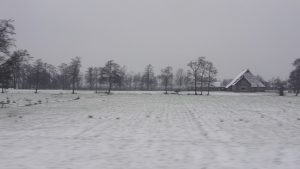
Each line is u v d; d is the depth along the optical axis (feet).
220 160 34.78
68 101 147.95
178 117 78.95
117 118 75.25
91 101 150.41
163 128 58.75
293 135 51.26
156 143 43.93
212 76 305.53
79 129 56.70
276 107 117.29
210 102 150.41
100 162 33.71
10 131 53.93
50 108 104.68
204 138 48.19
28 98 170.30
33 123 64.95
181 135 50.83
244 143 44.27
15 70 106.42
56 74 380.99
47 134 50.96
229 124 65.41
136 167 31.96
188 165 32.76
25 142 44.09
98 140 45.93
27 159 34.71
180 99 181.47
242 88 376.27
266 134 52.26
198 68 304.09
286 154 37.70
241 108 111.65
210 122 68.80
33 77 293.23
